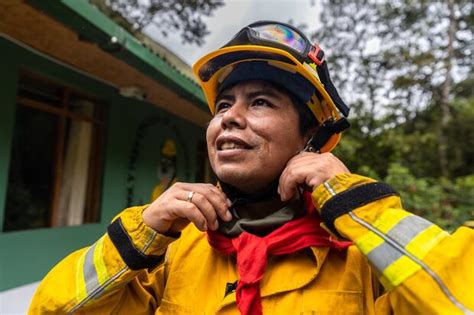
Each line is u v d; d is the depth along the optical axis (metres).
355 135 9.19
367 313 0.99
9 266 3.48
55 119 4.18
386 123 10.32
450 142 10.95
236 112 1.09
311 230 1.02
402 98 11.88
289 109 1.11
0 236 3.39
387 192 0.95
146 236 1.04
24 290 3.54
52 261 3.99
